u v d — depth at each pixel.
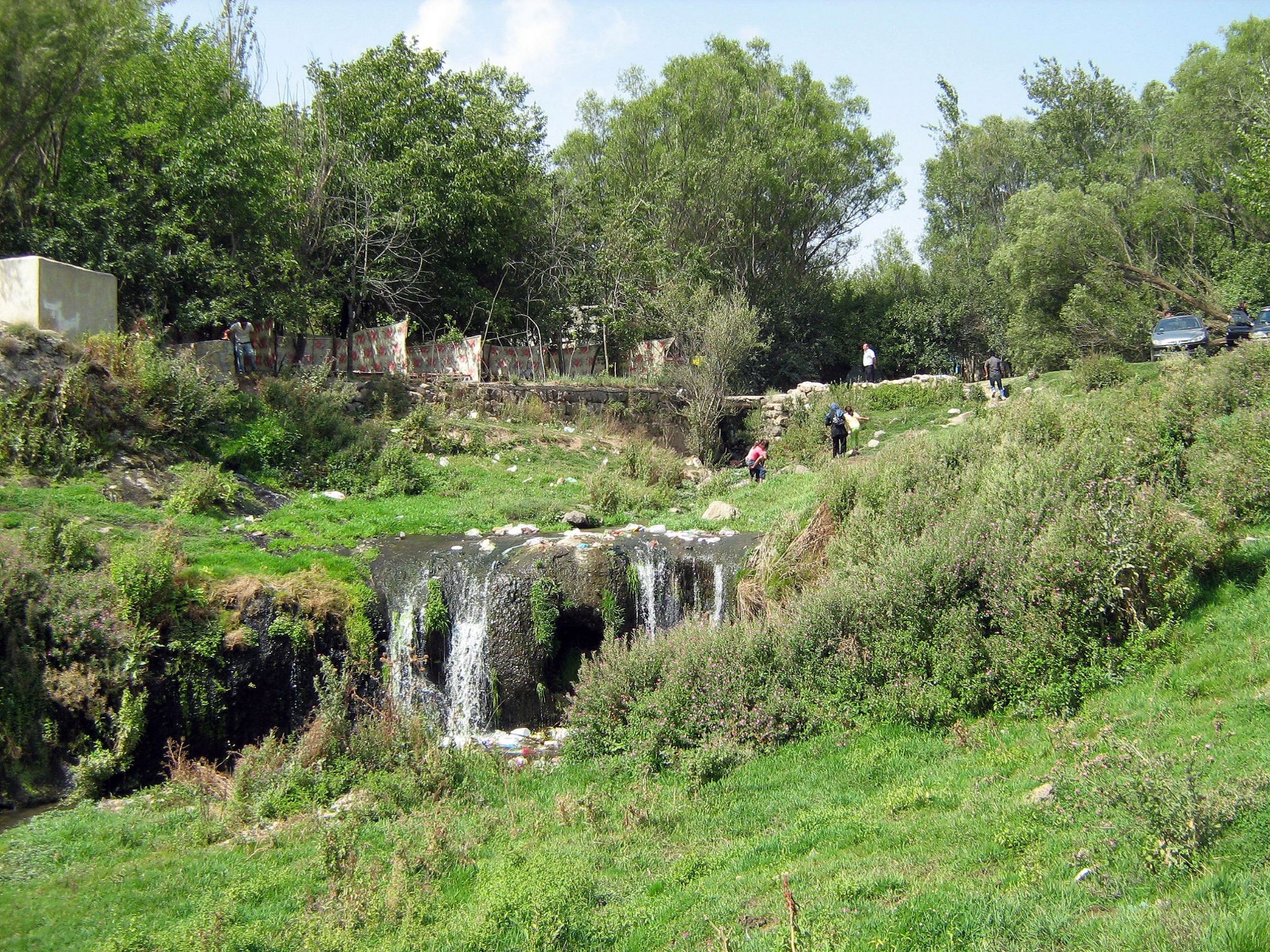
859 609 11.83
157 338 20.52
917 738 10.52
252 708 13.45
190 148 22.19
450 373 26.89
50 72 19.59
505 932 7.70
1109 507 11.45
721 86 44.28
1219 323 33.88
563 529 18.56
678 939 7.34
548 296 32.47
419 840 9.59
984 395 28.45
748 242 42.78
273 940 8.01
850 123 47.44
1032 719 10.16
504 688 14.62
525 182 31.73
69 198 21.62
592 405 27.86
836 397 29.19
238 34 29.64
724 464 28.86
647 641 13.06
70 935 8.24
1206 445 13.84
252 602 13.72
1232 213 38.66
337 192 27.53
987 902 6.61
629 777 11.07
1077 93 47.28
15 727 11.73
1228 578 10.92
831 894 7.30
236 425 20.02
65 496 15.85
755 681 11.73
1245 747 7.88
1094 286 35.62
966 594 11.69
